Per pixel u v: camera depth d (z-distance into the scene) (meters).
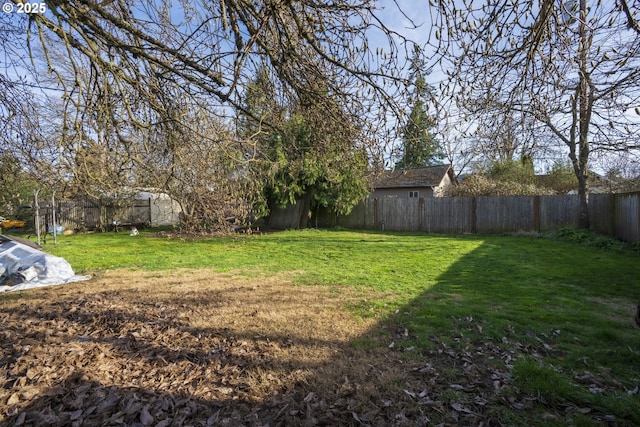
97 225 15.76
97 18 3.18
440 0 2.24
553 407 2.25
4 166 4.11
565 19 2.22
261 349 3.12
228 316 3.96
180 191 4.20
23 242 7.15
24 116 3.87
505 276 5.79
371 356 2.97
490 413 2.20
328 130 3.51
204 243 10.64
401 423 2.12
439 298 4.56
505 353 2.98
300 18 2.83
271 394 2.45
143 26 3.30
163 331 3.52
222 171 4.38
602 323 3.59
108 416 2.19
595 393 2.37
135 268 6.86
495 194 14.82
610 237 9.57
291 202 13.07
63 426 2.10
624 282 5.26
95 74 3.47
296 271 6.42
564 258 7.39
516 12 2.25
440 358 2.92
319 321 3.78
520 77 2.63
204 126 3.95
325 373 2.70
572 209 11.72
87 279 5.93
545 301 4.36
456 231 13.70
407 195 20.08
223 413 2.24
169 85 3.65
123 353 3.03
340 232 13.95
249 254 8.52
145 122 3.89
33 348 3.08
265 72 3.44
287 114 3.91
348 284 5.38
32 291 5.16
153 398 2.38
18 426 2.09
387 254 8.30
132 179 4.55
